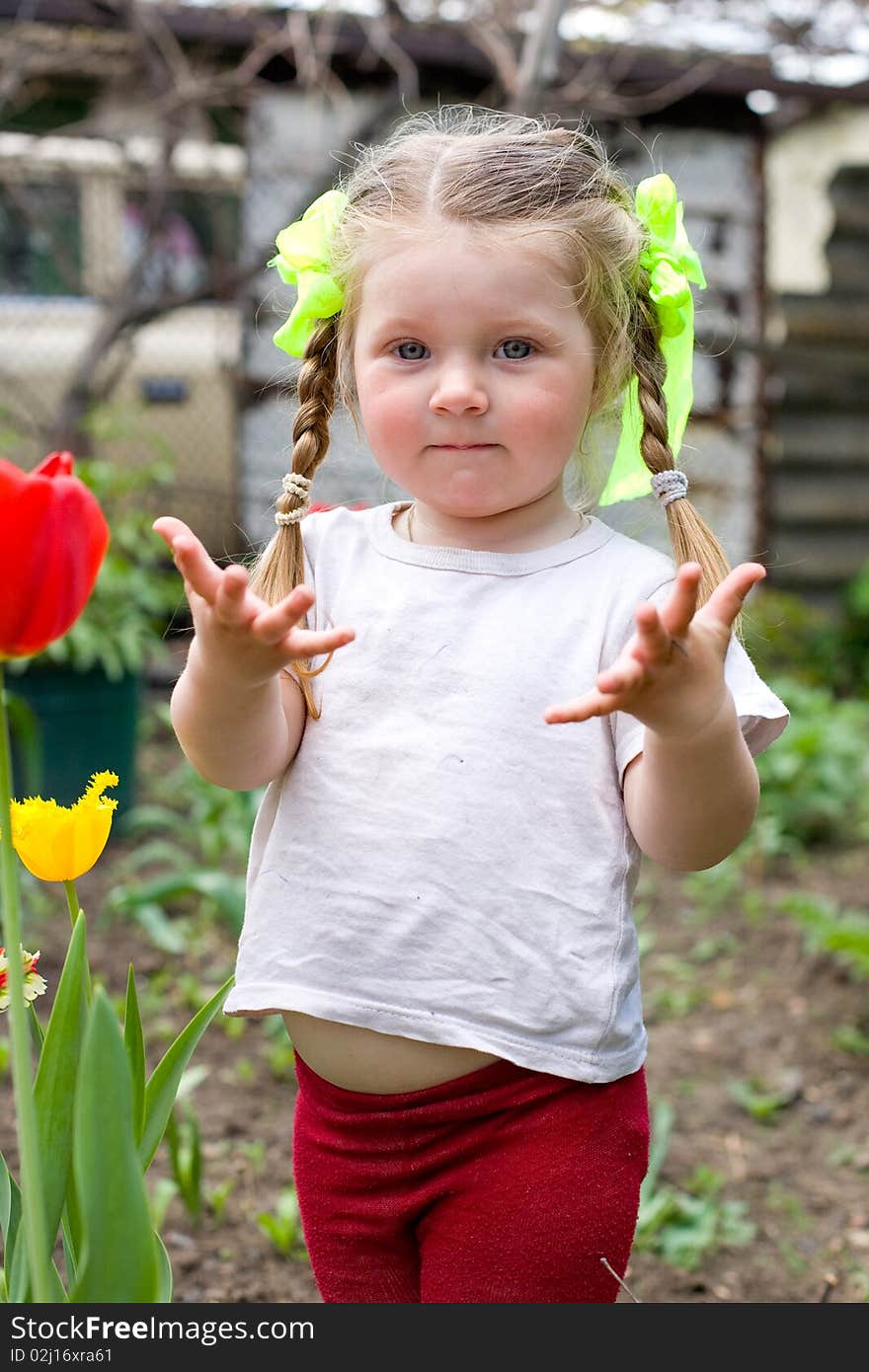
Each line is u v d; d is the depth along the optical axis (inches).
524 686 52.5
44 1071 43.5
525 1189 51.9
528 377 51.1
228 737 49.5
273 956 53.2
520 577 54.4
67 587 37.0
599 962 51.9
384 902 51.8
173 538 41.4
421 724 52.8
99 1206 37.8
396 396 51.8
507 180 51.8
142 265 222.8
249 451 251.9
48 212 245.1
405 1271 56.4
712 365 276.5
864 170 283.4
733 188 267.6
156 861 169.8
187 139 229.8
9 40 208.5
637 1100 55.4
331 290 56.4
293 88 229.0
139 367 251.0
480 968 51.3
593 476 63.1
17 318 249.6
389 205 52.1
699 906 166.6
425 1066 52.4
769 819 183.8
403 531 57.7
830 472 288.4
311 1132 56.2
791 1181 104.4
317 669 54.0
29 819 46.4
